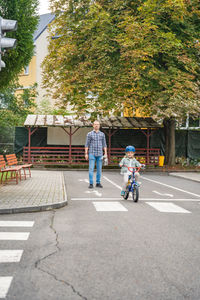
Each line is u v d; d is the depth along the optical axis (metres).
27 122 22.53
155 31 18.52
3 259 4.37
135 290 3.46
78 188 12.19
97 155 12.22
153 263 4.29
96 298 3.27
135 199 9.11
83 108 19.50
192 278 3.80
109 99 19.09
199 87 20.70
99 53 19.73
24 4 17.31
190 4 18.92
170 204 8.94
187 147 24.86
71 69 21.03
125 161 9.48
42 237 5.49
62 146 24.33
